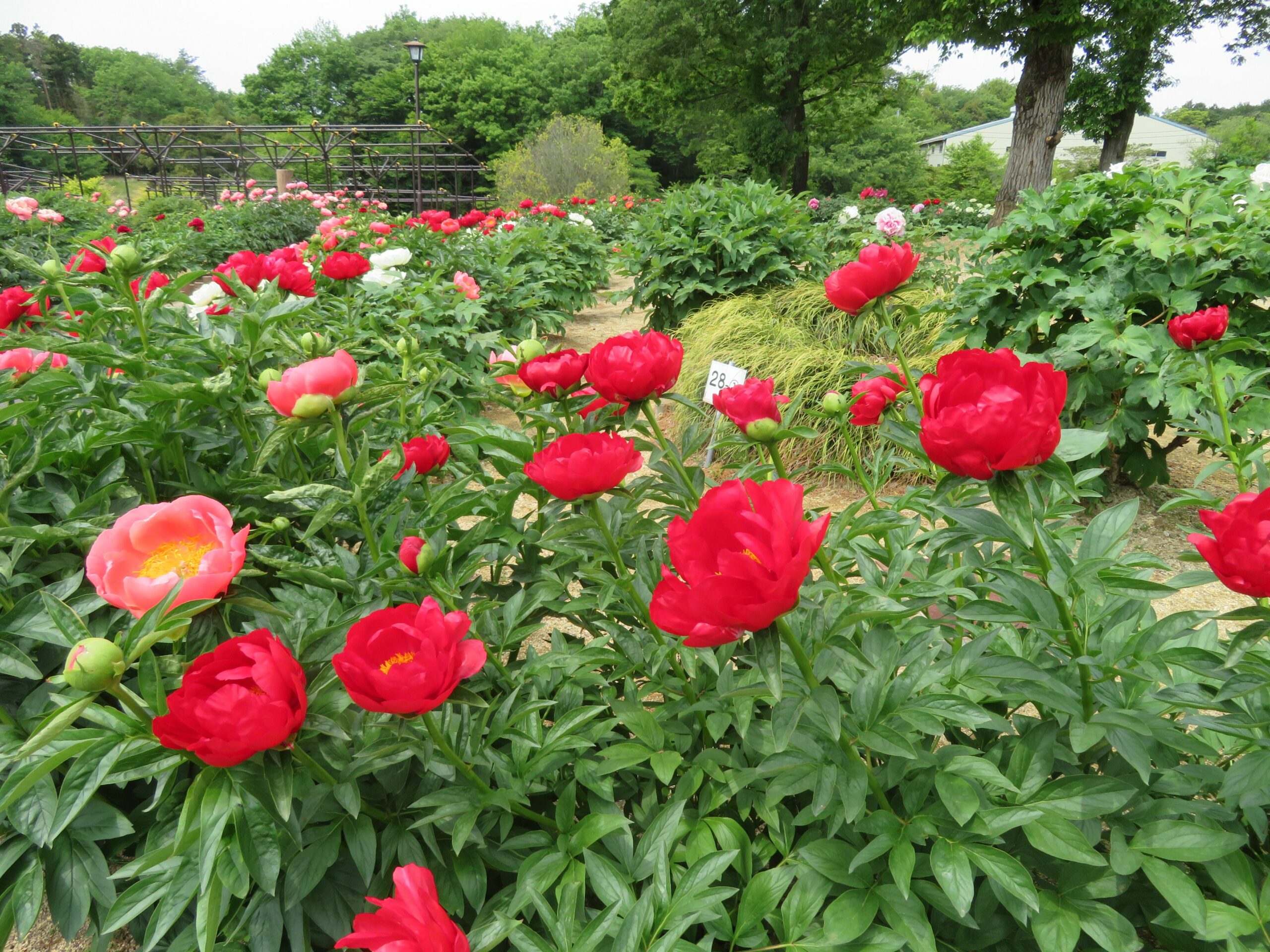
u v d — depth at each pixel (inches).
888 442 181.9
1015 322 178.7
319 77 2471.7
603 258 465.7
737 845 57.6
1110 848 51.6
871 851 48.4
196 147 1207.6
